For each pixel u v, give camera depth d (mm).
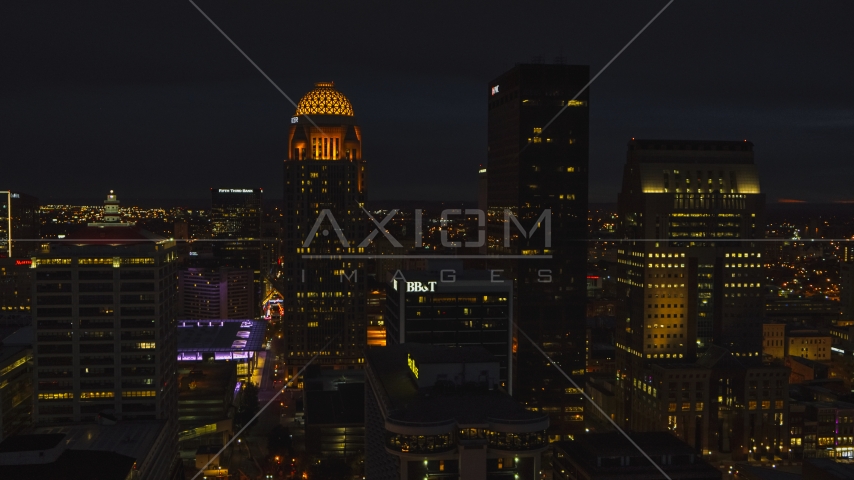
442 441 165375
